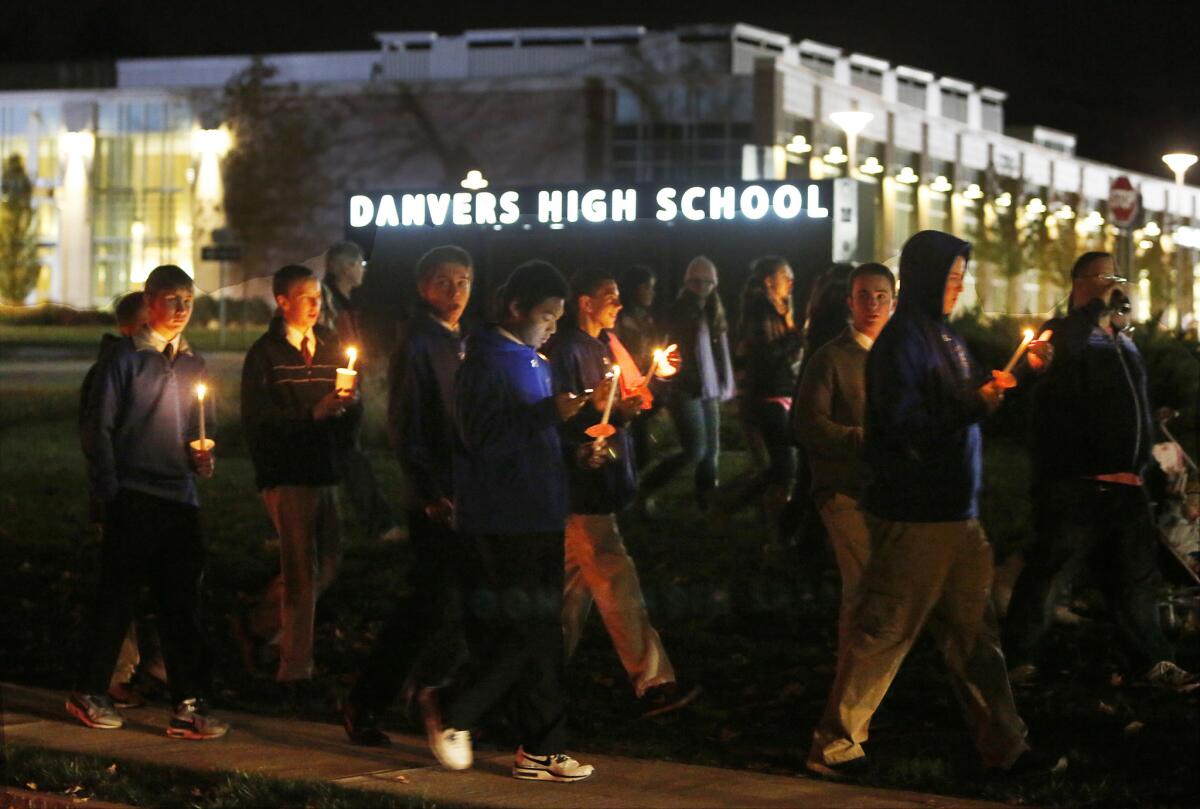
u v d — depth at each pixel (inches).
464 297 284.5
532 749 267.1
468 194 744.3
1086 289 315.0
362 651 373.7
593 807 250.1
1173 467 372.8
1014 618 323.6
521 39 2824.8
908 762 272.8
